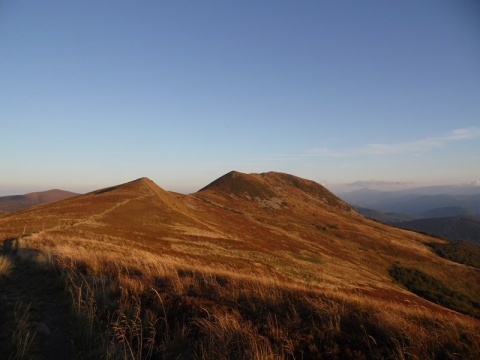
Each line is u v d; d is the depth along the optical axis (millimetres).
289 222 111125
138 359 5484
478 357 5406
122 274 10305
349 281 40969
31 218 38156
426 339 5883
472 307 54031
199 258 30031
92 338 6148
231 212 100312
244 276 11320
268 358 5238
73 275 9922
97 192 80938
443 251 109312
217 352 5438
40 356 5461
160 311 7277
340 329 6332
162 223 46844
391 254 89438
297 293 8695
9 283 9555
